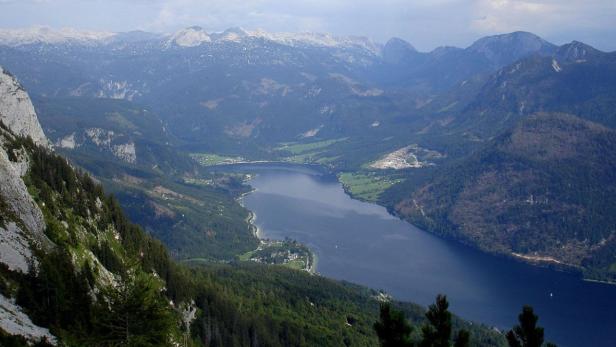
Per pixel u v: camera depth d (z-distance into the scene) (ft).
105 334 358.84
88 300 435.94
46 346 349.20
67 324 394.93
